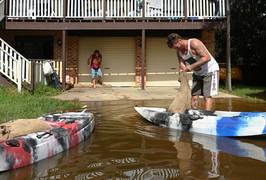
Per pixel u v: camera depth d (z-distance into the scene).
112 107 11.52
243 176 5.12
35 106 10.64
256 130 7.34
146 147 6.70
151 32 19.66
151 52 19.84
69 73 19.61
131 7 17.72
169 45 8.84
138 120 9.31
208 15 17.81
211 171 5.32
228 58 17.67
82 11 17.59
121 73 19.91
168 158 5.99
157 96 14.72
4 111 9.54
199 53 8.59
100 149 6.55
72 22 17.52
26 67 14.42
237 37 25.16
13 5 17.25
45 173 5.27
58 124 7.03
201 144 6.93
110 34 19.70
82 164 5.67
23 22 17.38
